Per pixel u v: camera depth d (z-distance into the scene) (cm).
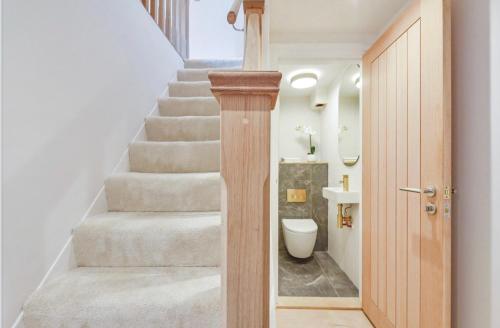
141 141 185
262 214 56
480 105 106
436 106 115
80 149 125
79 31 126
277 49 198
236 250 56
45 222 102
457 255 117
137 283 101
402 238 144
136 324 87
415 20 130
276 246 197
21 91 92
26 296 92
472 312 109
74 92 122
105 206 142
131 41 179
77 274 108
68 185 116
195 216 132
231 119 55
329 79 287
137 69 187
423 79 125
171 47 256
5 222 86
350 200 220
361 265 199
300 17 174
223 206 57
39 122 101
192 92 241
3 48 85
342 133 264
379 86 169
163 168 166
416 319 131
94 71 138
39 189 100
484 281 103
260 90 54
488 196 102
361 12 168
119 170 160
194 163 164
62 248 110
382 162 166
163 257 114
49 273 103
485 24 103
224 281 57
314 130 344
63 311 87
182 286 98
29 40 96
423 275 125
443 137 111
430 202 120
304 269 264
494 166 99
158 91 224
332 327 175
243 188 56
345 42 198
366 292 188
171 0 267
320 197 317
